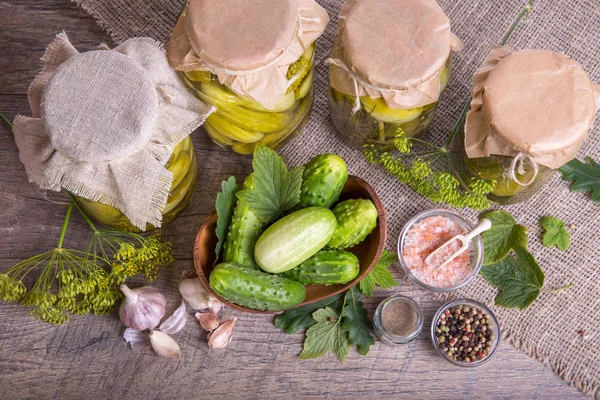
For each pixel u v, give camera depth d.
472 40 0.76
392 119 0.66
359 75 0.62
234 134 0.69
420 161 0.69
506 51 0.65
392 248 0.76
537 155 0.62
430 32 0.62
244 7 0.61
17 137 0.63
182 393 0.75
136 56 0.63
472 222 0.76
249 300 0.66
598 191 0.74
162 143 0.62
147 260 0.72
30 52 0.77
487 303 0.75
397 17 0.62
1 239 0.76
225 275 0.64
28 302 0.71
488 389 0.75
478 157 0.66
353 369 0.75
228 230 0.68
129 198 0.62
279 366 0.75
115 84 0.60
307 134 0.77
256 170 0.67
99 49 0.66
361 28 0.62
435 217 0.75
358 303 0.75
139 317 0.73
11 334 0.75
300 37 0.62
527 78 0.62
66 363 0.75
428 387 0.75
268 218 0.68
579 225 0.75
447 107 0.76
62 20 0.77
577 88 0.62
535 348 0.74
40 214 0.76
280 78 0.62
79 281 0.72
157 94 0.62
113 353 0.75
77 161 0.61
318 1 0.76
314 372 0.75
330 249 0.68
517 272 0.74
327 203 0.68
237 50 0.60
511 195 0.71
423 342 0.75
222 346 0.74
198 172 0.75
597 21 0.75
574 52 0.76
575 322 0.75
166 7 0.76
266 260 0.65
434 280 0.74
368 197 0.69
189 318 0.76
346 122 0.71
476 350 0.73
